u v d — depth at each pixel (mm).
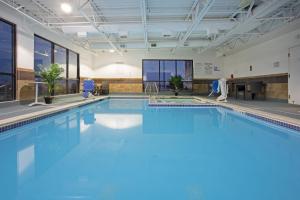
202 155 3094
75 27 8062
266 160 2898
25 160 2904
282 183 2217
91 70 14867
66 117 6387
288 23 7316
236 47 11922
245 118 6297
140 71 15219
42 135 4297
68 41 11344
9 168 2633
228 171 2533
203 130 4766
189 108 8336
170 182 2250
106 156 3049
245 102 9266
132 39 12094
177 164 2748
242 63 12766
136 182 2246
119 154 3133
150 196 1967
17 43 7273
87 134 4367
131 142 3783
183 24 7844
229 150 3336
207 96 13594
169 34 10031
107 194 2004
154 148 3430
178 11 7477
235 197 1942
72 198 1933
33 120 5363
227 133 4488
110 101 11344
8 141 3887
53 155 3105
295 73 8383
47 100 8008
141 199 1917
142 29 8320
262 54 10727
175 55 15258
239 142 3793
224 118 6293
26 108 6668
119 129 4832
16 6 6801
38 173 2471
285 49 8992
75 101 9266
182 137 4145
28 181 2264
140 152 3229
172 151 3273
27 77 7820
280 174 2443
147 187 2139
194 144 3666
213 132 4578
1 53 6852
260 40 10188
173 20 8039
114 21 8391
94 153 3184
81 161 2861
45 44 9445
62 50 11055
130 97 13094
